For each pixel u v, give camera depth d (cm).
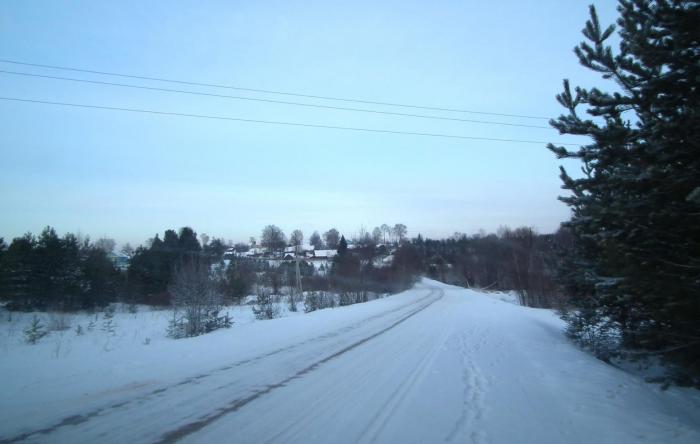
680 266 562
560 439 468
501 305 2809
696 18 513
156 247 4775
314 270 5994
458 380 732
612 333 1092
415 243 13812
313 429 488
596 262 929
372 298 3966
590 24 677
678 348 608
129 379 702
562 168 841
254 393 631
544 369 824
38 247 3484
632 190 616
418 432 485
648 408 603
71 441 440
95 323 2261
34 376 719
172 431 472
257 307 2833
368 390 660
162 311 3234
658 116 623
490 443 455
